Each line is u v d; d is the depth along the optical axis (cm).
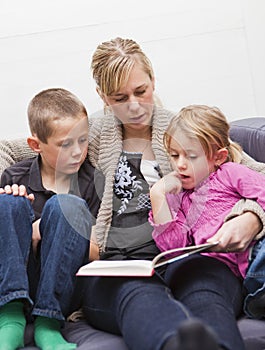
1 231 133
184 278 126
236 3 221
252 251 135
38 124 151
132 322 106
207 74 222
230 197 143
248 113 225
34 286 142
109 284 127
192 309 113
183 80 222
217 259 135
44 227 138
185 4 220
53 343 121
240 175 143
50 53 218
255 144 171
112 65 157
